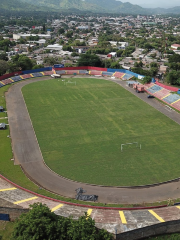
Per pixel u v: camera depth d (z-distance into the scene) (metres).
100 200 69.81
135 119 123.19
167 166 85.81
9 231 57.22
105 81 190.88
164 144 100.12
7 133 107.94
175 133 109.38
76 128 113.06
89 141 102.00
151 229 55.41
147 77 176.50
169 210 62.53
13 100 147.38
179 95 148.12
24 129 111.62
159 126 116.00
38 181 78.38
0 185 73.69
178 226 57.56
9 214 59.88
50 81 189.50
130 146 98.38
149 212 61.47
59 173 82.38
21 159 89.75
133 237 54.28
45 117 124.19
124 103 144.62
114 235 51.94
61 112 130.50
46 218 51.28
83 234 48.78
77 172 82.81
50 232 49.06
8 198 64.81
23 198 66.25
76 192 73.62
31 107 136.88
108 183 77.25
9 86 174.75
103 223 55.31
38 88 171.25
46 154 92.94
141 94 161.00
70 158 90.50
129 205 67.31
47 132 109.19
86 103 143.75
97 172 82.75
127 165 86.44
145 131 110.88
